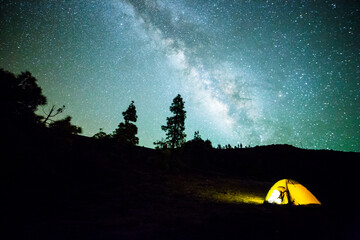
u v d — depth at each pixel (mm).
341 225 5758
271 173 25406
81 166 10867
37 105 8203
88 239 4273
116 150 16734
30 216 5305
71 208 6402
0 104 7070
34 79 7961
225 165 27203
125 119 19438
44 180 7715
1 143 6449
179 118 25703
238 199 10555
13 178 6738
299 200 8547
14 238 4035
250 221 6012
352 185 15570
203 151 30391
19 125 7551
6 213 5180
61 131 8766
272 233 5012
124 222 5555
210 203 8938
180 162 20953
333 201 9961
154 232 4902
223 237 4691
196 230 5148
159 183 12008
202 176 17609
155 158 18203
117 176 11398
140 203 7828
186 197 9727
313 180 19250
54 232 4496
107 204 7250
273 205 8609
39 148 7969
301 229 5348
